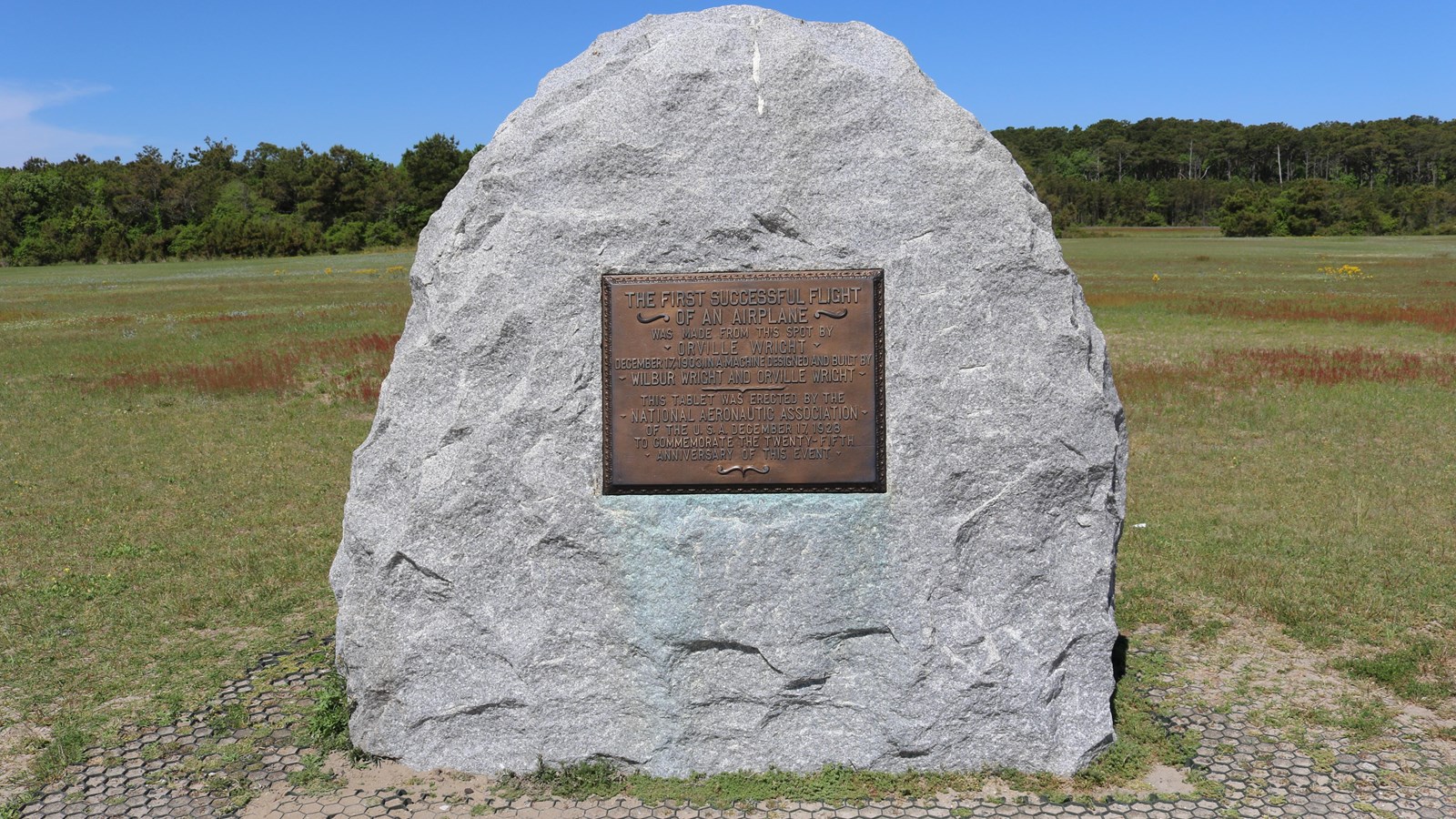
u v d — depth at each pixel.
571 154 5.48
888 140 5.45
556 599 5.56
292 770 5.66
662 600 5.52
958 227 5.43
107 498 11.22
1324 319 27.36
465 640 5.60
